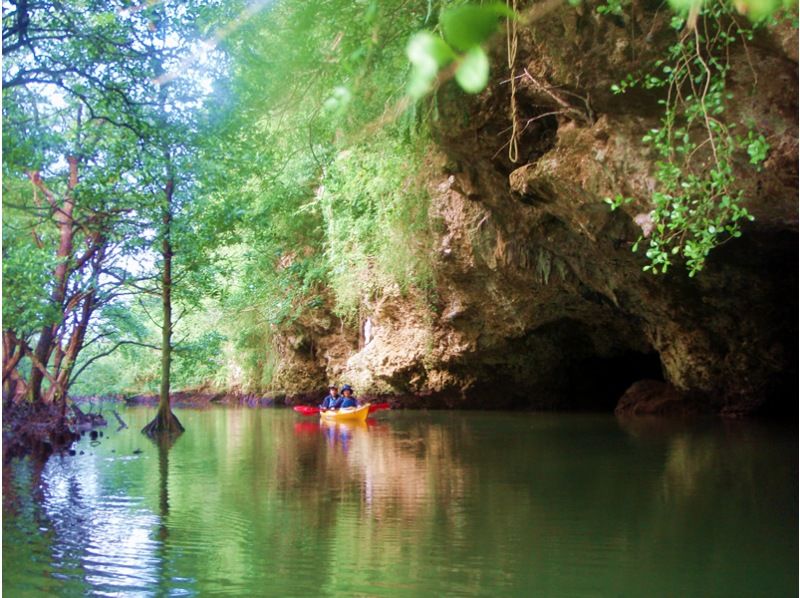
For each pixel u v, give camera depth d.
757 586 4.48
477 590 4.47
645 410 18.19
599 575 4.73
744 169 7.58
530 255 14.61
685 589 4.44
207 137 9.37
